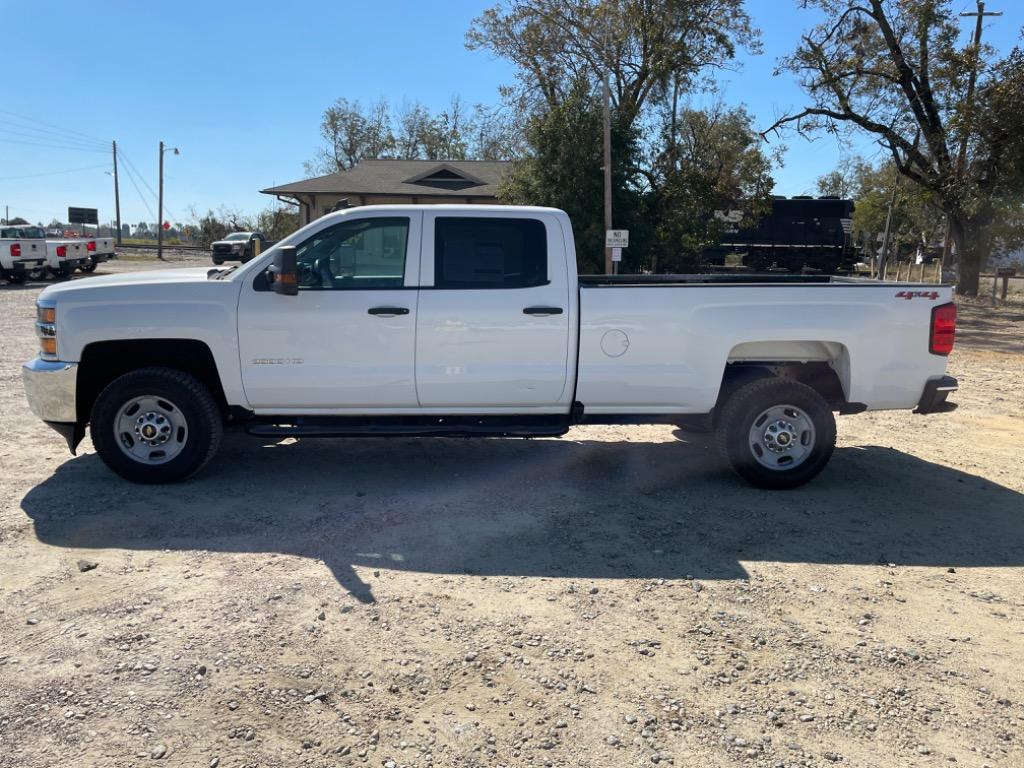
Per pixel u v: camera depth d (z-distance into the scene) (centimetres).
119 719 325
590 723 331
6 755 303
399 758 308
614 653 387
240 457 700
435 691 352
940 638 410
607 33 2831
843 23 2664
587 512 580
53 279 2902
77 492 594
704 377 619
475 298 602
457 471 675
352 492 612
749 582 470
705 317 614
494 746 316
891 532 555
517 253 610
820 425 625
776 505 604
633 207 2645
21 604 420
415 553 500
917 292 629
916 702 353
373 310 596
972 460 745
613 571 481
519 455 729
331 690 350
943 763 313
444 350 604
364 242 606
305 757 307
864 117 2711
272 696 344
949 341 636
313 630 400
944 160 2594
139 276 641
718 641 400
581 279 743
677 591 455
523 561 492
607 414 634
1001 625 425
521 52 3016
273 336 596
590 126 2542
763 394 618
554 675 366
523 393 615
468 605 432
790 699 352
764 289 617
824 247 4116
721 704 347
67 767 297
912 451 777
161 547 498
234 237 3956
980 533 557
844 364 634
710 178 2833
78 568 463
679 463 711
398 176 3747
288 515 558
